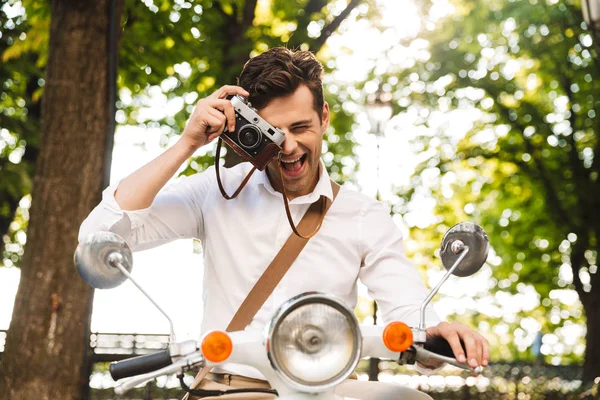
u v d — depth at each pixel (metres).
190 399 2.39
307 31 9.48
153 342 13.91
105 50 7.07
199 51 9.75
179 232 2.66
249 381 2.38
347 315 1.87
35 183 7.00
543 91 16.09
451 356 2.15
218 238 2.62
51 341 6.78
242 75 2.53
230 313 2.58
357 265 2.61
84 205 6.91
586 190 15.09
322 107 2.53
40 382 6.73
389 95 11.11
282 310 1.84
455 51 14.38
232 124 2.38
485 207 17.44
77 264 2.03
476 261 2.16
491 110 15.68
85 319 6.89
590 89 15.20
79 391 6.82
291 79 2.42
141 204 2.42
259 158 2.38
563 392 12.89
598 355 14.84
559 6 14.02
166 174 2.43
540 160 15.70
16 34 12.45
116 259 2.03
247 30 9.73
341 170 14.08
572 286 17.48
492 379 13.45
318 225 2.56
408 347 2.01
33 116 13.92
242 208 2.63
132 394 11.44
